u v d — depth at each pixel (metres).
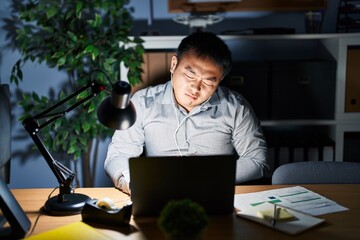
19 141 2.95
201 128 1.99
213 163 1.36
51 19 2.60
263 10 2.78
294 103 2.56
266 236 1.29
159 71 2.52
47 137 2.65
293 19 2.83
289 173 1.83
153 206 1.39
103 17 2.78
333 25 2.82
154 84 2.54
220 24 2.83
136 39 2.46
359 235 1.29
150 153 2.03
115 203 1.56
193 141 2.00
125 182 1.65
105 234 1.30
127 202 1.57
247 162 1.88
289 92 2.55
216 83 1.78
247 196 1.60
